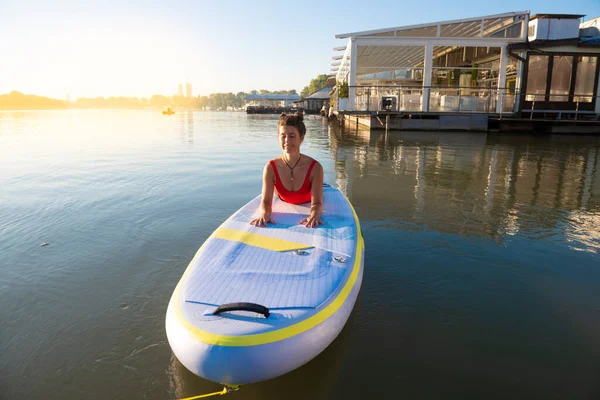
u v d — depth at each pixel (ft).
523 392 6.43
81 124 84.23
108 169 25.16
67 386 6.53
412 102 56.65
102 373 6.81
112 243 12.46
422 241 12.72
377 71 62.90
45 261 11.16
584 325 8.23
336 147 37.86
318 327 6.24
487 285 9.88
